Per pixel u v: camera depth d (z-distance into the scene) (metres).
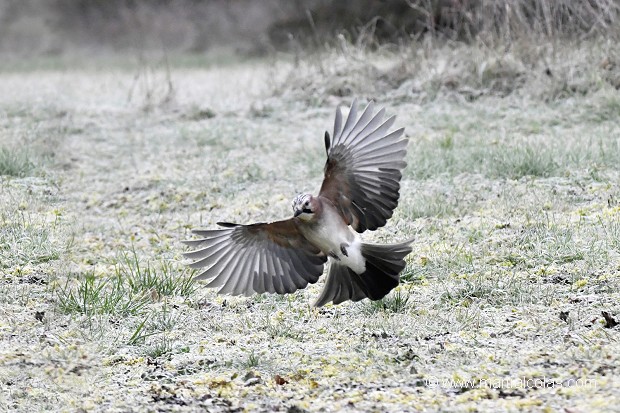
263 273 9.16
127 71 34.28
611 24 23.20
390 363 9.46
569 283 11.40
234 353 9.96
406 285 11.64
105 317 10.95
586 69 22.14
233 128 21.53
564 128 19.72
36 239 13.37
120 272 12.51
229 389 9.06
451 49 24.47
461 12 25.55
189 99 24.89
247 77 28.78
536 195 14.85
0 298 11.39
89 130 21.77
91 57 42.78
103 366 9.70
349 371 9.34
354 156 8.76
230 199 16.25
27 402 8.90
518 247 12.59
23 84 29.39
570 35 23.48
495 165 16.56
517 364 9.24
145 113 23.50
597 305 10.61
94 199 16.36
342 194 8.87
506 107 21.44
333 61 24.56
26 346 10.08
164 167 18.55
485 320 10.48
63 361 9.73
